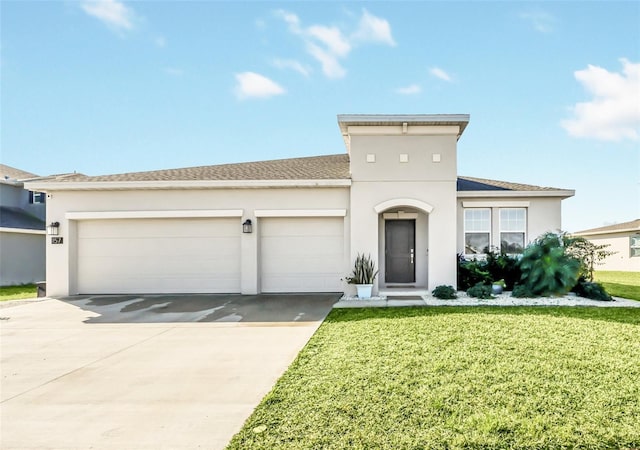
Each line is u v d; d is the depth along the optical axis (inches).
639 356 217.9
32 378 205.9
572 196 542.9
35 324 344.5
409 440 131.6
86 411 164.4
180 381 197.9
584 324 298.2
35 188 506.3
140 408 166.2
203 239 514.3
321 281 506.9
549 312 350.9
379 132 488.4
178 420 154.3
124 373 212.4
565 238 478.0
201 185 498.9
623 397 163.5
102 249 521.0
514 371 195.6
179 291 512.7
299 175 523.2
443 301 427.2
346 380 187.6
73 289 514.6
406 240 556.4
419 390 173.3
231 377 202.7
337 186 494.0
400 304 414.0
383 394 170.1
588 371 194.5
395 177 486.0
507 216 556.1
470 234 557.9
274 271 511.2
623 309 365.7
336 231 506.9
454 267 478.6
